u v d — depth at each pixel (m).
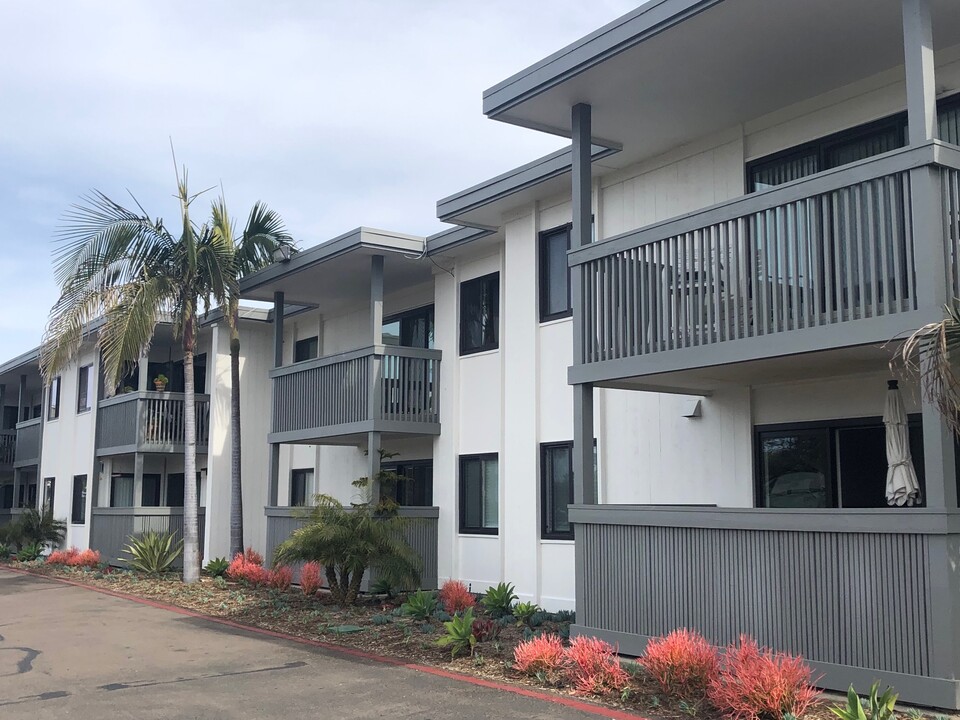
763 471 11.54
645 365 10.09
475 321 16.83
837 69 10.41
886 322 8.00
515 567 14.79
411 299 19.27
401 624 12.58
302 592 16.17
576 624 10.68
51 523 26.92
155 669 10.34
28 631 13.35
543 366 14.67
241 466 21.78
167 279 17.80
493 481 16.06
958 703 7.37
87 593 18.16
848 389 10.62
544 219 14.84
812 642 8.40
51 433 29.55
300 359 22.61
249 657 10.89
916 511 7.70
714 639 9.22
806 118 11.24
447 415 17.05
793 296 8.77
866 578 8.06
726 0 8.94
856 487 10.62
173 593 17.22
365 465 19.80
